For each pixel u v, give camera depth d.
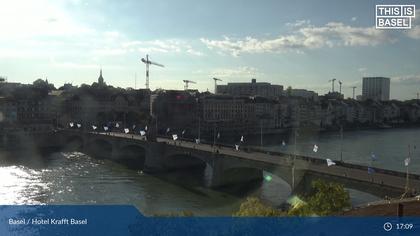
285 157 141.00
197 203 119.31
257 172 157.25
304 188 111.75
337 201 62.06
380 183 93.69
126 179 156.50
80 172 169.50
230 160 141.38
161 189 139.00
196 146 180.88
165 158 179.75
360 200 108.94
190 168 187.38
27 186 138.00
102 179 154.75
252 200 63.84
